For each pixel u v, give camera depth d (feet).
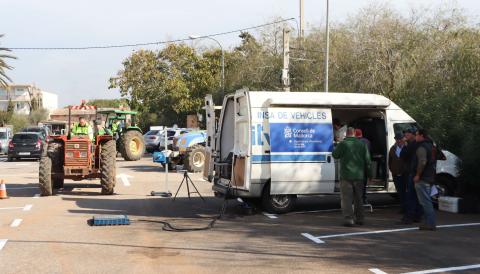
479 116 41.01
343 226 33.14
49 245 27.84
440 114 46.06
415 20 83.92
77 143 48.24
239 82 119.34
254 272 22.50
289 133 37.24
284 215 37.50
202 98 153.79
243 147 37.58
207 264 23.88
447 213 38.19
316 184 37.60
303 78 106.01
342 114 43.57
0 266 23.57
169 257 25.18
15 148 101.04
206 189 53.31
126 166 81.97
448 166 40.50
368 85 79.77
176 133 82.94
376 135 41.45
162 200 45.62
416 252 26.05
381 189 39.55
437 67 68.85
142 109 157.99
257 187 36.86
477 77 55.52
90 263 24.12
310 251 26.32
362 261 24.32
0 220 35.53
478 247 27.12
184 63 155.02
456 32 72.33
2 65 155.53
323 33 104.22
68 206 41.98
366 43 82.69
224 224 34.01
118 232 31.42
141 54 156.15
